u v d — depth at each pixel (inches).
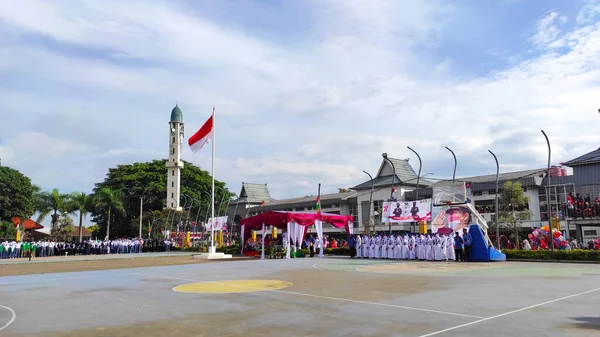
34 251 2034.9
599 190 1606.8
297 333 334.6
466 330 333.1
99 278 852.6
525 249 1285.7
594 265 1007.6
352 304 464.8
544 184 1811.0
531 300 474.0
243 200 3535.9
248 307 457.7
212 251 1604.3
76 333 350.6
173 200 3678.6
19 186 2721.5
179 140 3961.6
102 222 3521.2
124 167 3759.8
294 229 1589.6
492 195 1935.3
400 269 944.9
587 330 327.0
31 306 496.4
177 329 357.1
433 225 1366.9
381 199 2412.6
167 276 862.5
